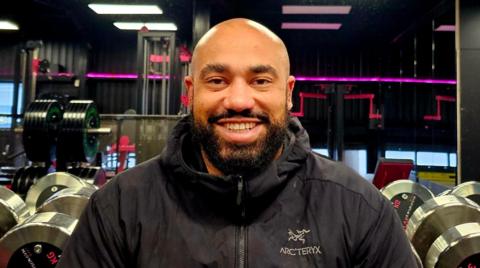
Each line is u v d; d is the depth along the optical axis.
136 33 10.23
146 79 6.33
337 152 8.23
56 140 4.41
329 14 7.87
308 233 1.03
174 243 1.00
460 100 5.08
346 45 9.79
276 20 8.16
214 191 1.03
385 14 7.67
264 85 1.05
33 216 1.78
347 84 9.06
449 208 2.03
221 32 1.06
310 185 1.10
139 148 4.93
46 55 10.04
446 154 8.94
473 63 5.07
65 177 2.85
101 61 10.33
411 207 2.66
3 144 6.93
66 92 9.98
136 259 1.02
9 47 9.96
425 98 9.32
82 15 8.73
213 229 1.03
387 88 9.59
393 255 1.03
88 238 1.04
